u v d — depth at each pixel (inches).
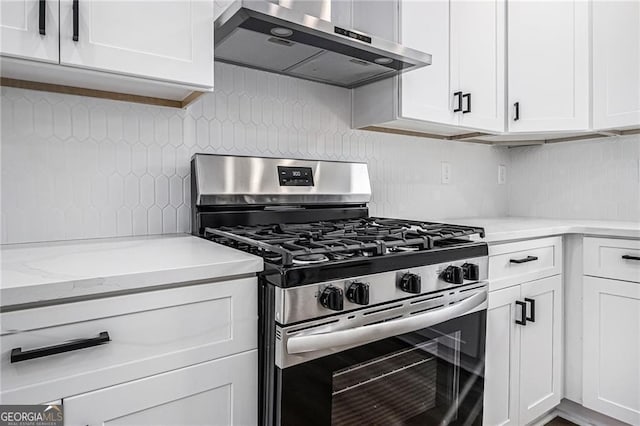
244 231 48.2
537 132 76.1
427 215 83.7
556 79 74.4
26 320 26.3
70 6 36.9
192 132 56.0
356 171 67.6
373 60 56.5
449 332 48.2
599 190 84.2
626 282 62.4
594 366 66.8
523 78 76.0
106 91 48.6
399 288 41.5
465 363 50.7
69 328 27.8
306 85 66.6
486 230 61.6
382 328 39.8
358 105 70.7
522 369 63.6
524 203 96.6
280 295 34.0
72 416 28.1
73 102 47.6
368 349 40.1
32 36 35.2
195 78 43.9
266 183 57.3
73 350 27.6
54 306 27.2
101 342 28.4
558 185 90.5
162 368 31.6
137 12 40.4
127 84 45.1
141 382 30.6
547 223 75.1
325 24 47.6
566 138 86.8
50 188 46.4
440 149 85.7
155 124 53.2
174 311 32.1
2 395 25.8
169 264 32.8
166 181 54.1
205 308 33.6
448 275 45.8
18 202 44.6
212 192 52.8
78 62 37.4
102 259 35.1
